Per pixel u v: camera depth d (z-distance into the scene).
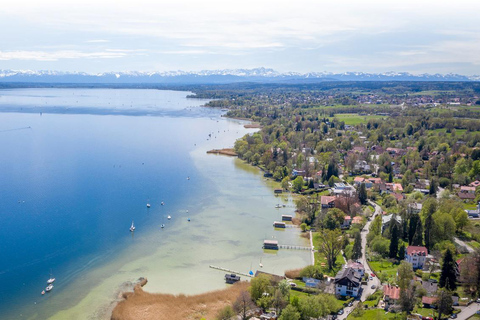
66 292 156.38
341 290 152.62
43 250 189.88
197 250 193.75
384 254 186.00
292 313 131.75
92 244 197.12
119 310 144.38
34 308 146.00
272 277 162.38
